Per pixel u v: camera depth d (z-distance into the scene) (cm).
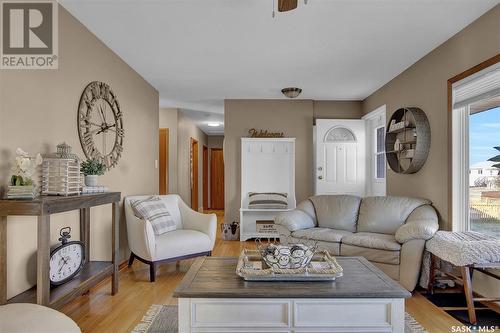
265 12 272
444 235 290
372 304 179
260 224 560
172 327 236
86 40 303
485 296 280
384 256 318
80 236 292
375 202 395
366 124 577
